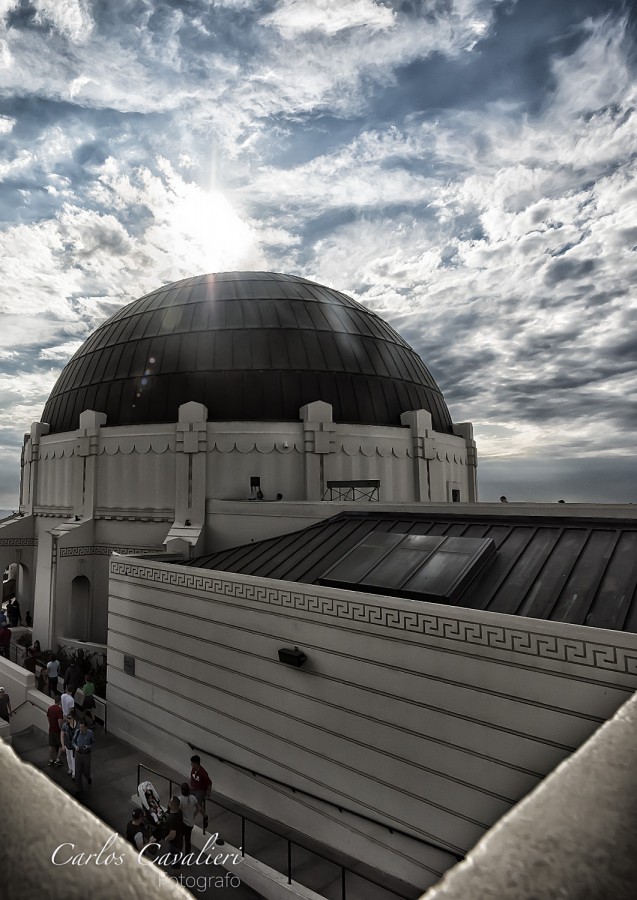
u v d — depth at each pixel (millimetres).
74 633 26156
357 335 30047
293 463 25219
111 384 28281
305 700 13219
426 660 11250
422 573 13219
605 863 1323
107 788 15031
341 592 12703
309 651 13195
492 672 10391
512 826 1563
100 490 26672
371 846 11719
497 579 12688
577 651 9492
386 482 26734
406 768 11383
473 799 10453
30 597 31531
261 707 14156
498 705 10289
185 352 27375
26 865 1525
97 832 1703
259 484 24750
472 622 10680
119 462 26281
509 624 10234
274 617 14000
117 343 29859
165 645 17047
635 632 9836
